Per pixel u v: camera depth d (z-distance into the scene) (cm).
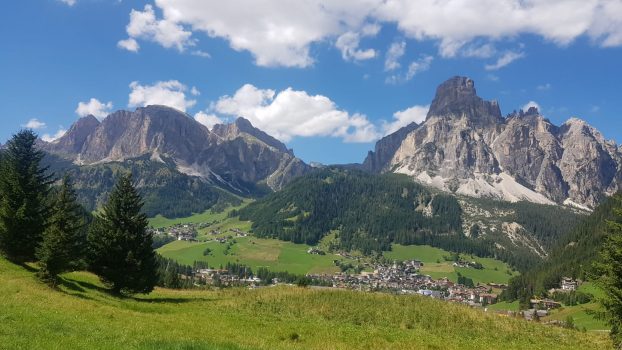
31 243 6781
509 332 5359
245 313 5609
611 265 4231
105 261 6569
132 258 6500
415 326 5462
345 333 4375
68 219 6588
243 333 3803
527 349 4450
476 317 5866
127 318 3847
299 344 3494
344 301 6625
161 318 4225
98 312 3928
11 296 3931
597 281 4319
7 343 2314
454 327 5438
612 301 4125
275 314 5766
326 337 4019
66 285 5828
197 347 2583
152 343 2642
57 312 3541
